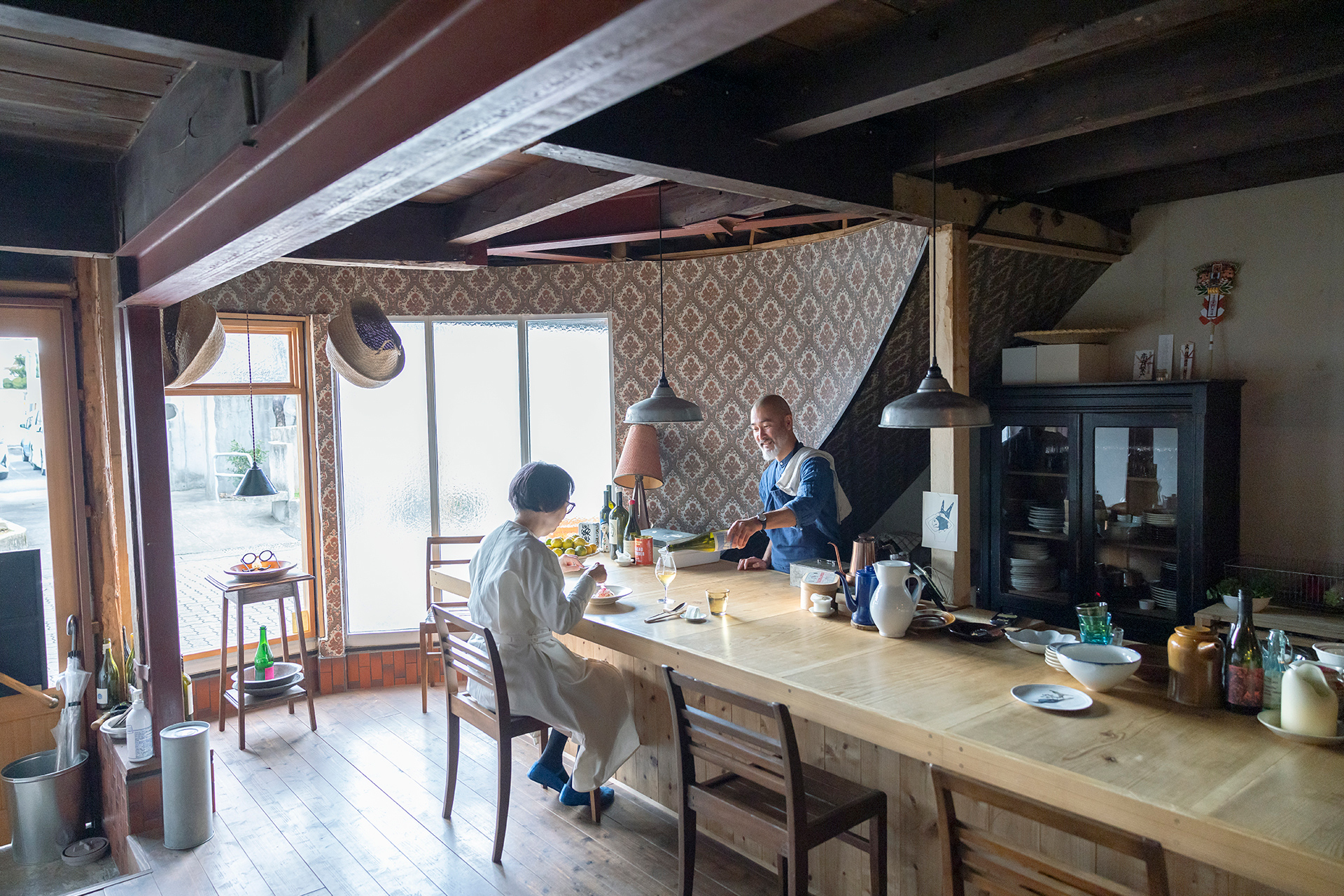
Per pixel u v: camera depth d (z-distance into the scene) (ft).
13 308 11.67
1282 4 6.49
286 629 15.61
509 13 3.52
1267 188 12.31
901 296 12.18
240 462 15.92
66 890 10.25
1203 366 13.04
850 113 7.31
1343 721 5.97
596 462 16.11
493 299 15.46
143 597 10.71
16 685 11.73
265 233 6.33
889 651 8.09
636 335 15.47
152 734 10.46
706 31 3.07
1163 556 12.51
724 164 7.86
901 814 7.70
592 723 9.78
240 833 10.13
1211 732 6.01
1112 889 4.78
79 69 6.82
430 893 8.73
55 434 12.03
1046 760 5.53
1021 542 14.42
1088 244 12.97
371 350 12.30
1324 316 11.88
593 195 9.14
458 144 4.35
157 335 10.38
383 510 15.58
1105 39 5.78
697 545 12.86
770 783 6.83
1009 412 14.03
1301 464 12.16
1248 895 5.53
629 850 9.49
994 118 8.60
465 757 12.32
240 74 5.88
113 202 9.57
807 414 14.14
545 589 9.40
